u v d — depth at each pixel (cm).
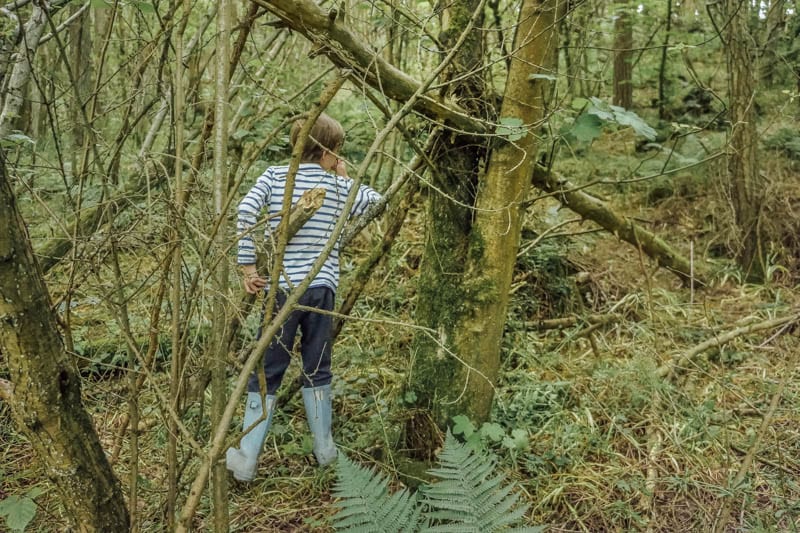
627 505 247
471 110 262
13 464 262
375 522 179
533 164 257
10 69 267
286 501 252
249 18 192
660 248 418
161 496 201
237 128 336
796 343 377
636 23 627
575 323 397
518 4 314
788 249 480
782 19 586
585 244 488
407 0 338
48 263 291
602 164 600
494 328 260
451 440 202
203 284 164
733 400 323
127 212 246
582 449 281
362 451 275
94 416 272
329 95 148
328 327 262
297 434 291
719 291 456
